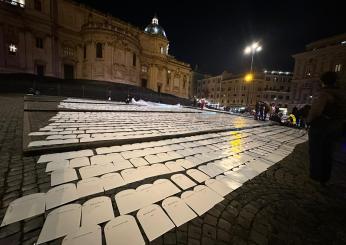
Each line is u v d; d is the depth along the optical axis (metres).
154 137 5.28
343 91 2.88
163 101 34.78
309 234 1.96
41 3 27.75
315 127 3.07
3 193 2.19
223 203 2.42
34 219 1.85
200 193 2.61
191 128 7.65
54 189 2.37
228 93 61.22
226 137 6.59
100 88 26.56
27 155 3.31
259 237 1.88
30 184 2.43
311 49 37.78
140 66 40.28
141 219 2.00
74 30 31.50
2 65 24.70
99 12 34.28
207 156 4.21
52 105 11.92
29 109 8.63
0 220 1.78
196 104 36.50
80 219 1.91
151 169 3.25
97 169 3.05
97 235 1.74
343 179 3.45
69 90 24.19
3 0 24.34
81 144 3.97
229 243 1.79
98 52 29.83
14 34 25.62
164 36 45.62
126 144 4.64
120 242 1.69
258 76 53.72
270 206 2.42
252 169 3.65
